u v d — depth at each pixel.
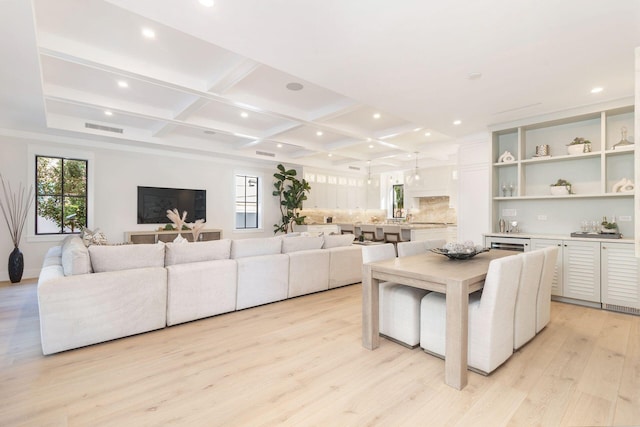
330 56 2.71
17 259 5.05
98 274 2.79
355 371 2.30
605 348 2.67
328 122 5.50
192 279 3.30
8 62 2.92
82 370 2.31
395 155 8.06
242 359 2.49
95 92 4.30
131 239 6.36
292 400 1.94
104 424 1.72
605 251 3.67
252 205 8.72
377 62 2.81
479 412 1.82
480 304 2.27
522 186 4.60
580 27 2.27
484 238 4.69
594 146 4.17
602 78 3.13
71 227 5.94
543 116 4.27
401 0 1.99
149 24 2.80
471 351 2.29
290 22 2.23
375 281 2.71
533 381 2.16
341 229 8.71
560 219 4.44
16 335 2.96
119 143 6.29
